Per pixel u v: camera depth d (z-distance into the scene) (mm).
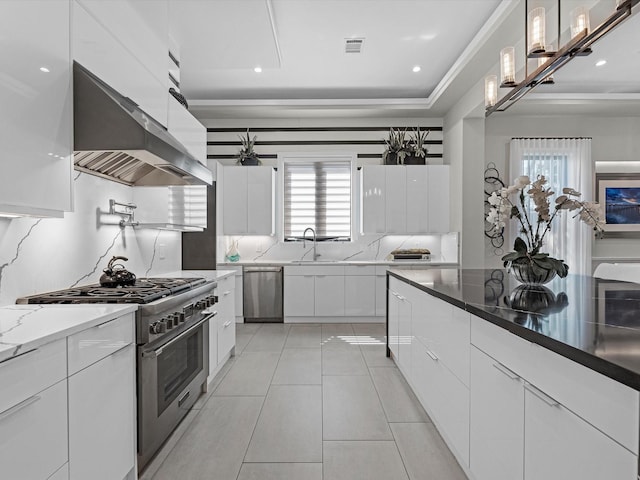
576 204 2217
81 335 1465
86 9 1889
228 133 6191
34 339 1199
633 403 854
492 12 3561
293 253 6188
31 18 1530
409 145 5852
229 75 4934
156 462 2143
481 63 4184
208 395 3072
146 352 1955
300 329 5293
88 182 2553
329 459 2174
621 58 4371
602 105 5422
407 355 3148
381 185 5742
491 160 5934
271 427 2549
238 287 5691
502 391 1491
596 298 1893
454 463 2125
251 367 3742
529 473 1298
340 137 6164
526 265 2225
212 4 3098
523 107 5512
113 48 2125
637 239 5945
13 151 1445
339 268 5668
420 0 3369
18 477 1146
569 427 1083
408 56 4434
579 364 1037
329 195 6199
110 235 2812
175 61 3531
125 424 1823
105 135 1881
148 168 2994
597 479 972
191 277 3273
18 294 1938
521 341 1341
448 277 3023
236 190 5832
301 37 3992
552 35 3248
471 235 5348
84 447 1487
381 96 5715
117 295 2070
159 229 3525
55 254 2219
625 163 5941
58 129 1703
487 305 1737
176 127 3096
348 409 2812
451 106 5605
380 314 5652
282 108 5656
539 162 5805
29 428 1190
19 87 1469
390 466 2102
